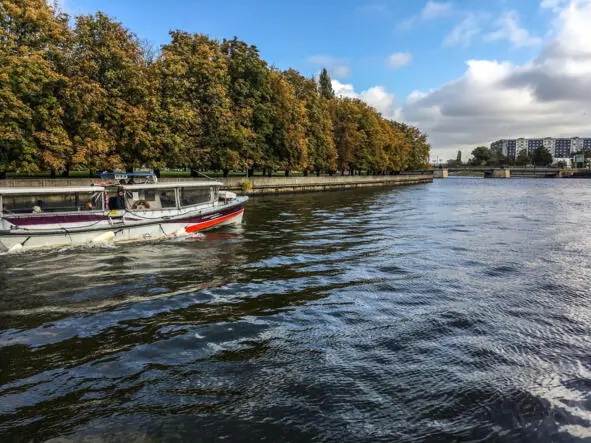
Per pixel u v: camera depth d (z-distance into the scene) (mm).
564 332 8539
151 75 36938
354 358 7273
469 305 10148
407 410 5770
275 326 8680
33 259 14727
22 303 10070
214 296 10680
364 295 10883
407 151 114688
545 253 16609
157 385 6336
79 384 6363
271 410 5727
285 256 15586
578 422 5555
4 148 29078
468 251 16922
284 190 58281
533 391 6273
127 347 7645
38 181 32156
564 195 59375
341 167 78625
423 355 7410
